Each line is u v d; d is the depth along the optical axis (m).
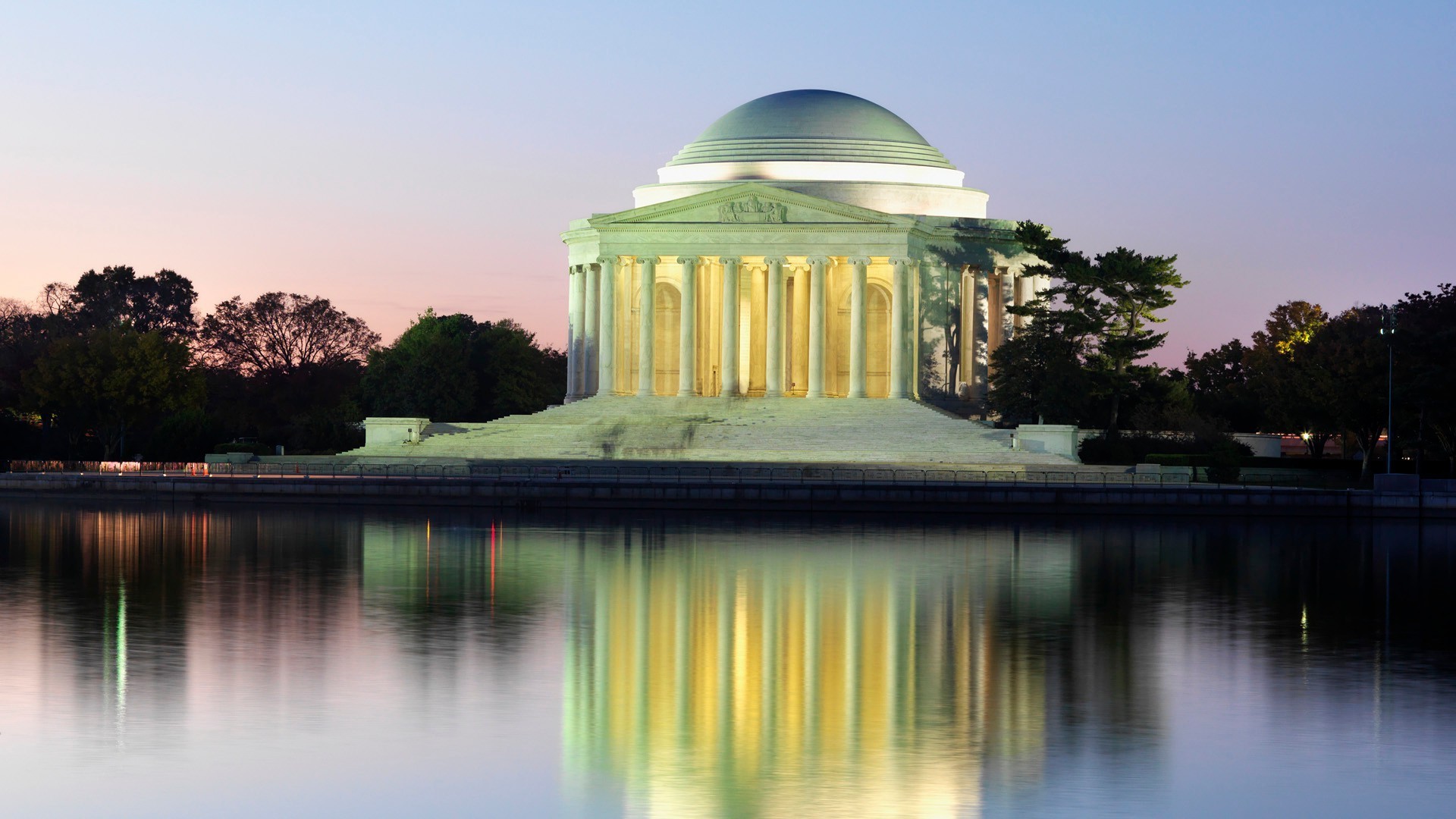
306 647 69.00
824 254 198.25
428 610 79.06
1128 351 189.75
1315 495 133.62
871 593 85.81
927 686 62.31
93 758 51.09
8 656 66.56
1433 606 83.12
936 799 47.75
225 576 91.44
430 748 52.62
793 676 63.81
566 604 81.25
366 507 140.88
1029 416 191.62
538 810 46.56
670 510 135.62
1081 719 57.16
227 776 49.50
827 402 189.88
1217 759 52.06
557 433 182.50
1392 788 49.19
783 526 123.94
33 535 114.38
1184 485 144.25
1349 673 65.62
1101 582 91.06
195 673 63.44
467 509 138.50
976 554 104.06
